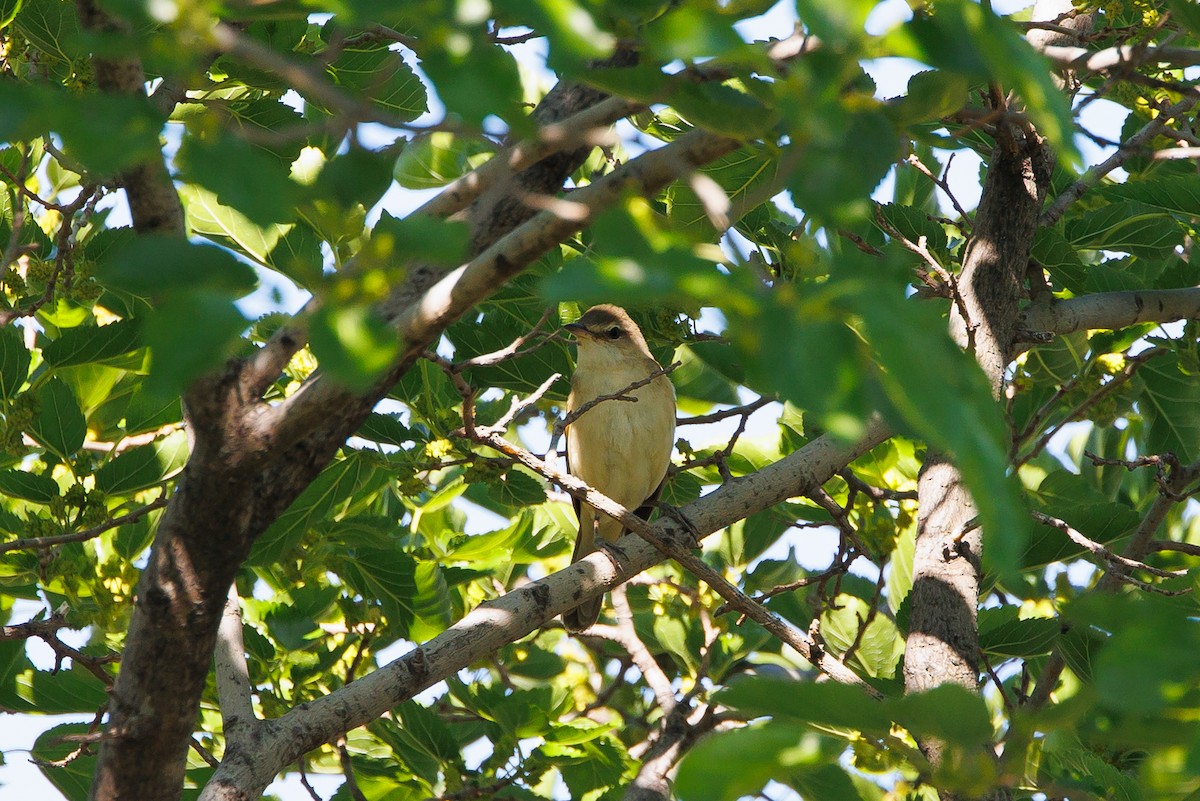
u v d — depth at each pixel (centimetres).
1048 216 1066
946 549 924
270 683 1184
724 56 311
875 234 1148
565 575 966
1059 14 1041
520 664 1548
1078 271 1108
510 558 1315
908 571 1387
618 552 988
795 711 348
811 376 272
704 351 1148
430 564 1152
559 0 305
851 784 522
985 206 1021
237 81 1012
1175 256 1314
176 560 688
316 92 344
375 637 1265
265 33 951
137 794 745
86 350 1004
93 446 1171
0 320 958
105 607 985
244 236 969
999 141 975
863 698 339
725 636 1438
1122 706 306
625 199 329
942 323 292
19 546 905
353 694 848
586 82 382
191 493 668
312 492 1088
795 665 1512
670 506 1015
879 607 1432
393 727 1210
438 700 1433
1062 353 1279
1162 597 860
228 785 773
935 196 1423
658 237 315
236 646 916
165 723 727
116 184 910
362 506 1245
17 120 292
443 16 314
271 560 1127
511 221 689
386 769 1295
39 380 1016
